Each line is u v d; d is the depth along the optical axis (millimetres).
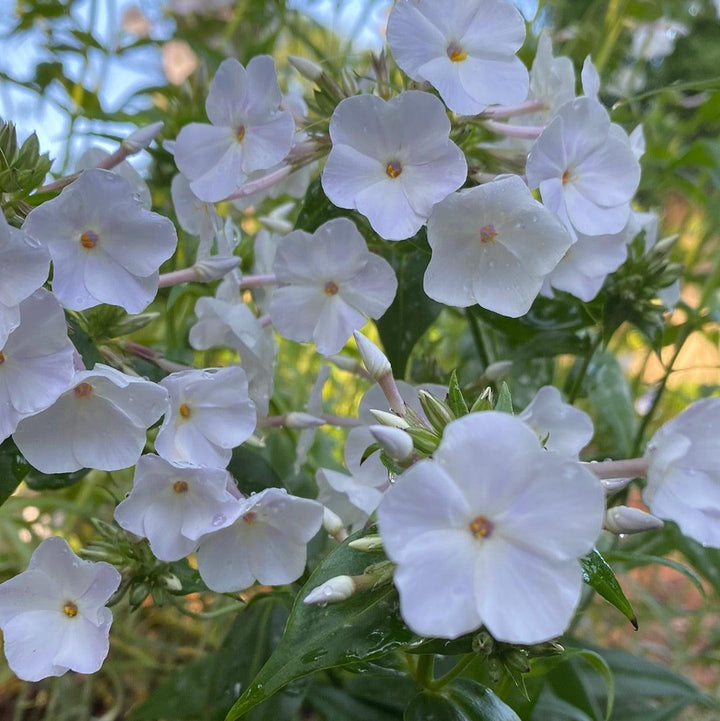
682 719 269
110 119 252
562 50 315
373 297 163
